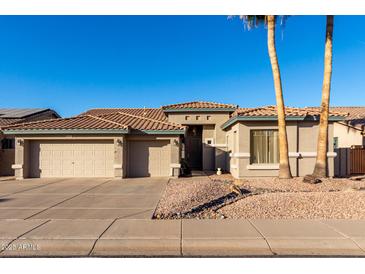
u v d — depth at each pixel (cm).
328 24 1381
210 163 2144
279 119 1411
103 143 1683
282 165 1414
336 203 856
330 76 1393
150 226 673
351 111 2672
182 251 549
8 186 1327
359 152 1895
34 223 696
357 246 562
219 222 707
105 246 562
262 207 841
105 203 934
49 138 1642
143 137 1688
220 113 2108
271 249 557
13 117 2348
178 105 2136
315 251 547
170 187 1252
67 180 1547
